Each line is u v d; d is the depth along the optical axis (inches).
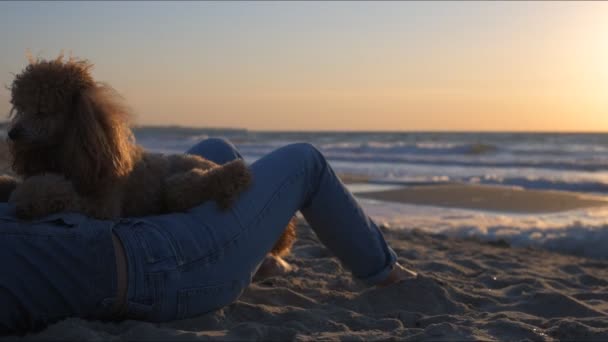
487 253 240.4
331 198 120.6
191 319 104.0
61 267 91.0
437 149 1074.1
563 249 262.8
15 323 91.7
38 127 96.7
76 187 97.3
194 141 1737.2
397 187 542.0
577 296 154.3
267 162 114.4
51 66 100.3
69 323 90.7
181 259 96.9
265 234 109.3
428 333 106.3
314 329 111.9
